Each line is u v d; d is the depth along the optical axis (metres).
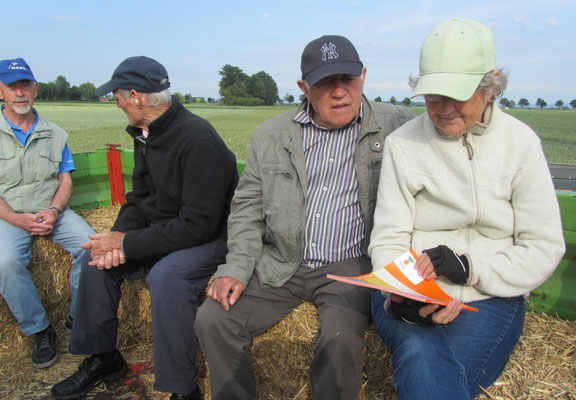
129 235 2.34
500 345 1.65
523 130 1.66
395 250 1.79
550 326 2.17
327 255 2.15
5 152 2.93
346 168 2.15
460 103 1.55
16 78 2.82
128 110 2.40
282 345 2.12
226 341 1.92
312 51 2.02
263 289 2.13
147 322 2.77
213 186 2.30
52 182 3.12
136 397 2.38
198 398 2.25
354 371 1.77
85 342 2.35
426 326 1.63
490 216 1.68
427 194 1.81
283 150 2.21
